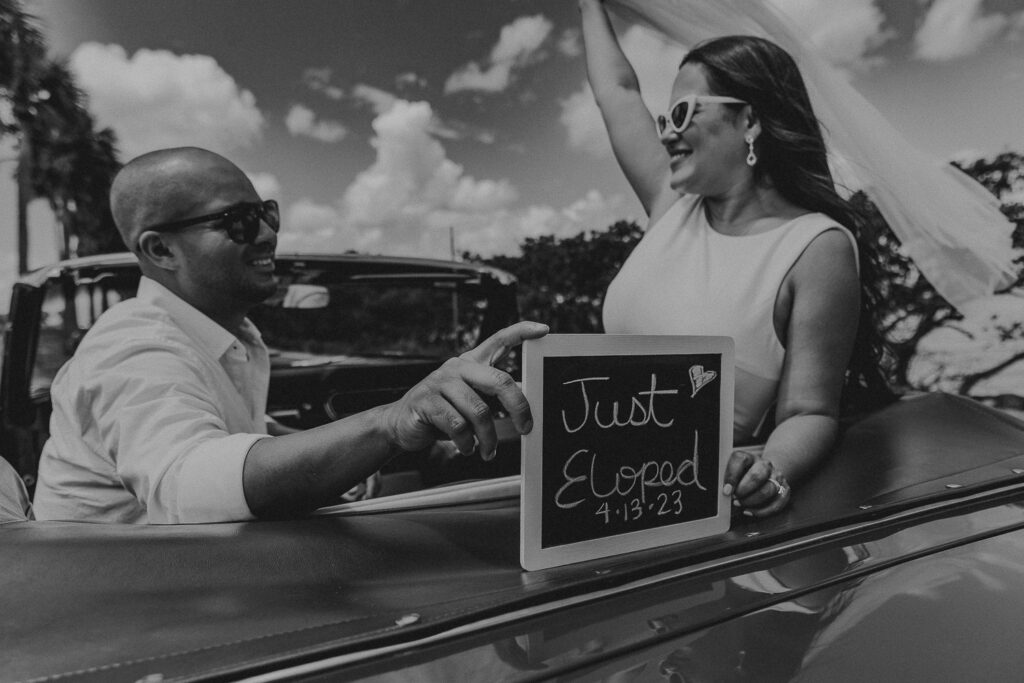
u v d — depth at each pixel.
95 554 0.47
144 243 1.05
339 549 0.52
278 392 2.04
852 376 1.35
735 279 1.14
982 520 0.70
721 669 0.42
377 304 2.43
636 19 1.78
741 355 1.15
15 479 0.79
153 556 0.47
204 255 1.06
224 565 0.47
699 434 0.63
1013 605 0.53
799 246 1.09
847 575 0.56
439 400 0.54
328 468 0.58
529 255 4.43
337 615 0.43
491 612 0.45
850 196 1.54
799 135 1.20
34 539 0.49
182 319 1.07
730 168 1.21
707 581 0.53
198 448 0.66
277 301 2.33
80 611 0.41
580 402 0.56
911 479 0.81
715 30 1.73
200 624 0.41
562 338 0.54
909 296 2.42
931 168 1.80
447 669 0.40
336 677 0.38
